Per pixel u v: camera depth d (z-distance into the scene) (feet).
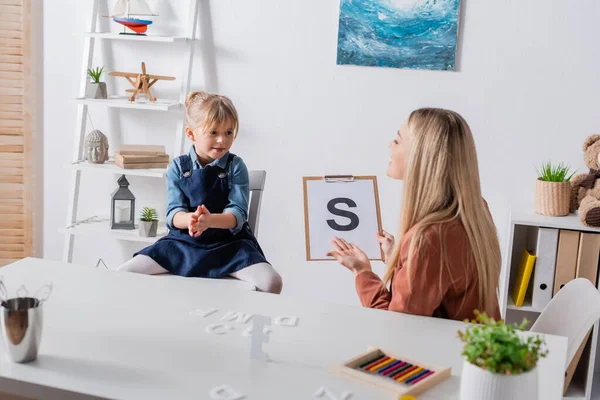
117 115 10.84
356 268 6.36
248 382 4.45
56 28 10.75
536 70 9.66
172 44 10.50
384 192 10.37
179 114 10.66
